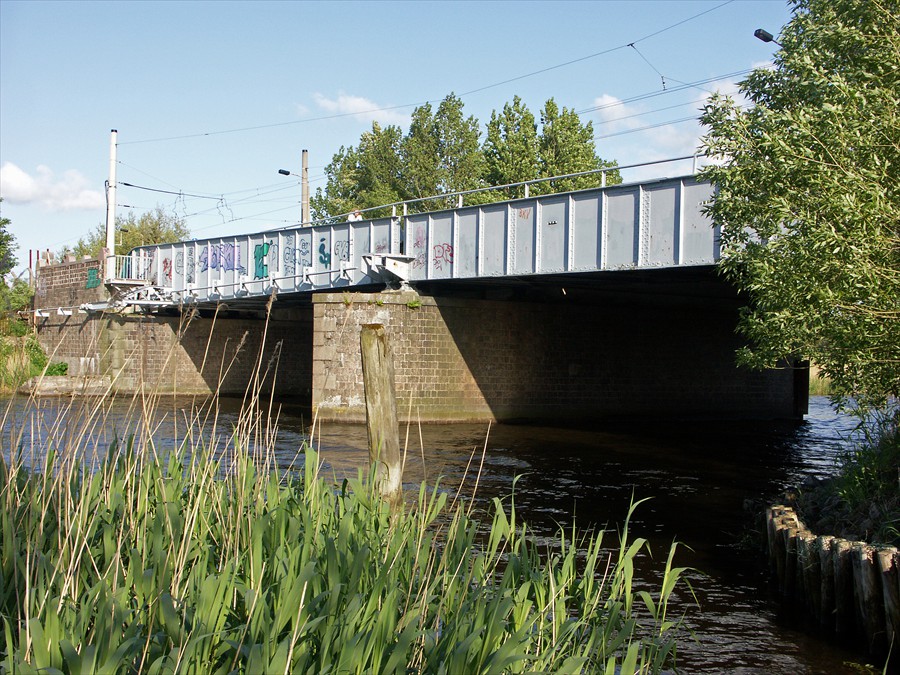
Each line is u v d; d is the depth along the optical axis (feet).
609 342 107.96
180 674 14.76
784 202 31.94
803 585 29.22
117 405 70.79
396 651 15.47
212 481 23.09
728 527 42.22
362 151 218.18
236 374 140.36
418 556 21.27
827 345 32.81
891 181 30.68
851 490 32.96
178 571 18.19
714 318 117.39
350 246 100.42
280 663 14.30
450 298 95.40
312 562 16.47
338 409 89.20
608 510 45.96
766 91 38.99
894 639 24.48
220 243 123.13
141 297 128.57
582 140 180.96
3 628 17.42
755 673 23.63
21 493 22.79
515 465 62.85
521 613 18.67
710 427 102.89
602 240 74.33
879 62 32.22
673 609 29.30
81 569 19.03
